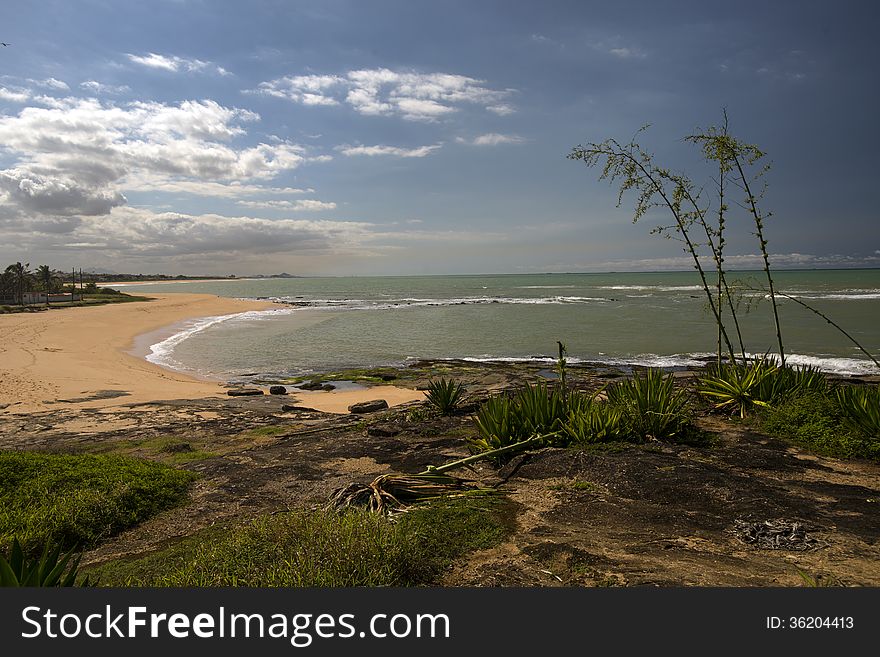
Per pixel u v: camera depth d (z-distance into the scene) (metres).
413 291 118.75
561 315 48.84
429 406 11.53
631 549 4.37
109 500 6.21
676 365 23.45
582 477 6.13
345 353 30.11
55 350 29.48
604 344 30.34
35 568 3.49
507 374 20.77
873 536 4.36
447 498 5.69
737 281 9.86
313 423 12.54
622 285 129.62
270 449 9.31
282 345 33.56
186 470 8.07
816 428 7.27
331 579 3.76
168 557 5.00
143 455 9.91
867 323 35.53
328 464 7.87
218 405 16.25
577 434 7.30
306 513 5.08
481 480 6.42
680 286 117.38
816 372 9.67
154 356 29.59
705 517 4.93
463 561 4.36
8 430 13.01
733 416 8.82
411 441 8.84
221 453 9.70
